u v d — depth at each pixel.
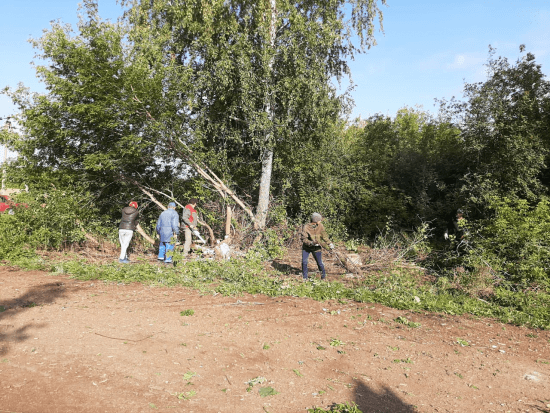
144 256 11.54
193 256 10.91
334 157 15.74
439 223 16.41
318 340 5.04
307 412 3.32
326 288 7.61
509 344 5.28
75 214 11.62
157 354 4.34
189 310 5.85
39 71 11.74
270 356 4.46
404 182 19.00
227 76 12.87
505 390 3.91
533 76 14.95
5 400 3.24
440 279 8.49
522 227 8.48
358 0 15.19
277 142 14.22
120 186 13.59
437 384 3.98
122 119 12.14
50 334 4.80
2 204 13.56
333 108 14.57
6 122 12.27
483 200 13.36
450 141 18.59
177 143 12.73
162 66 12.47
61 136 12.07
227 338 4.94
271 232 12.38
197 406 3.33
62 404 3.22
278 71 13.73
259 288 7.42
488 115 14.22
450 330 5.73
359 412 3.23
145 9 14.87
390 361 4.50
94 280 7.86
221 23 13.46
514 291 7.65
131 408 3.22
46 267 8.83
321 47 13.87
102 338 4.74
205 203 13.55
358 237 16.08
